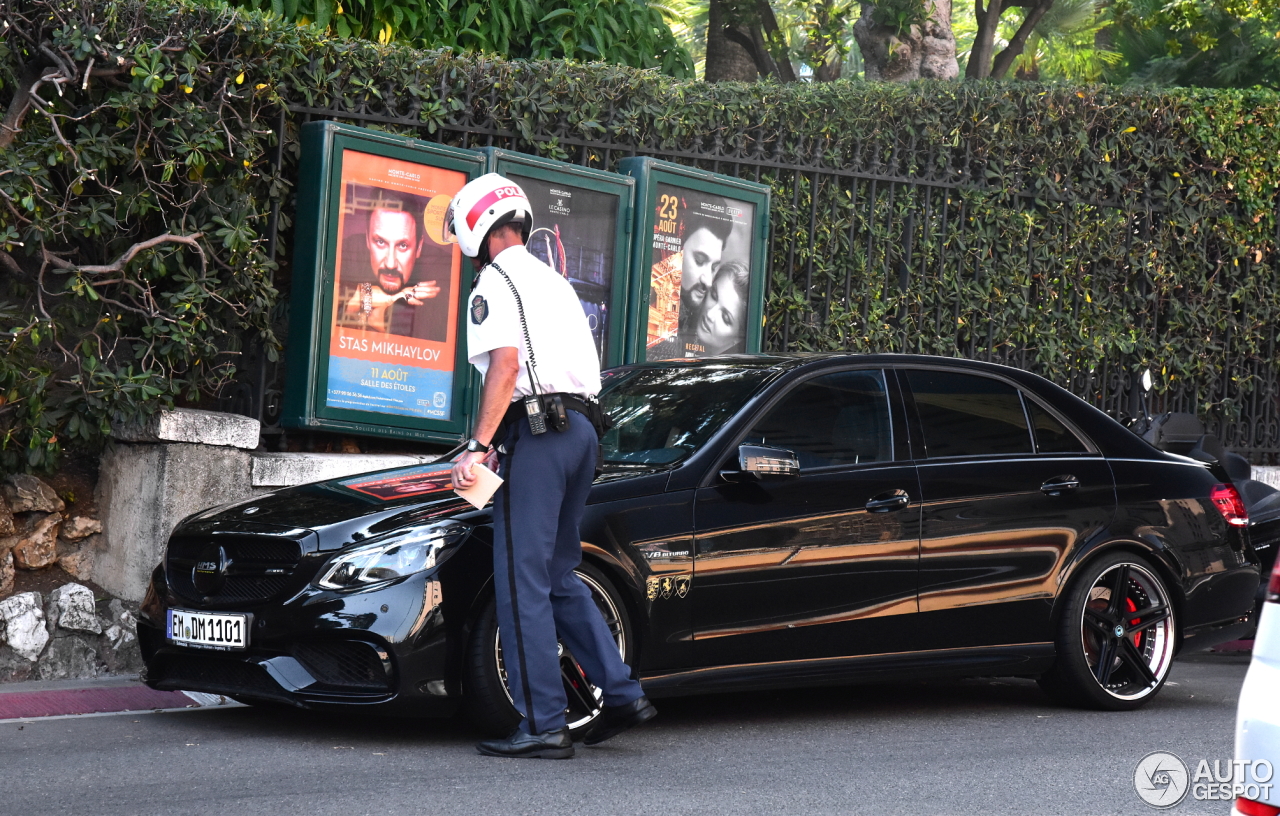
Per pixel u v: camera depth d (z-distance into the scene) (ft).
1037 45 77.71
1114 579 28.14
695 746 23.49
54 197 32.37
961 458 26.84
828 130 44.50
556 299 21.91
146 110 33.04
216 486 32.58
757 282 42.86
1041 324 48.21
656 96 41.55
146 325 33.35
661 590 23.32
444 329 37.27
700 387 26.40
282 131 35.24
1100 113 48.67
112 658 30.55
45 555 31.78
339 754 22.03
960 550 26.22
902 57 62.44
